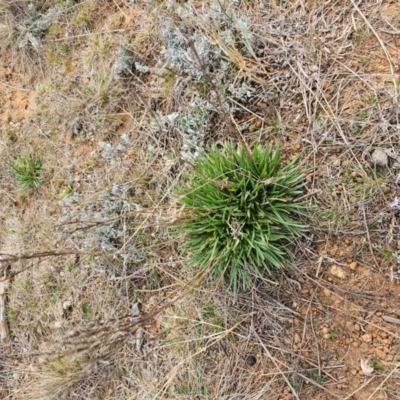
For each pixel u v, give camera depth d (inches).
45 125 44.0
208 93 36.3
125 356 37.5
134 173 39.0
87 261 39.6
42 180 43.3
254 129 35.7
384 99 32.2
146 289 37.8
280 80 35.3
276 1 36.5
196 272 35.5
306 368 32.3
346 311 31.7
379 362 30.7
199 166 33.6
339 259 32.0
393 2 33.3
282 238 32.9
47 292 41.2
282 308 33.2
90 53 42.4
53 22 45.4
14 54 47.0
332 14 34.8
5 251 43.4
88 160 41.6
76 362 37.4
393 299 30.7
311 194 32.9
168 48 37.9
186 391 35.1
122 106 40.9
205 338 35.0
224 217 31.3
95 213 38.4
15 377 41.7
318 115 33.8
